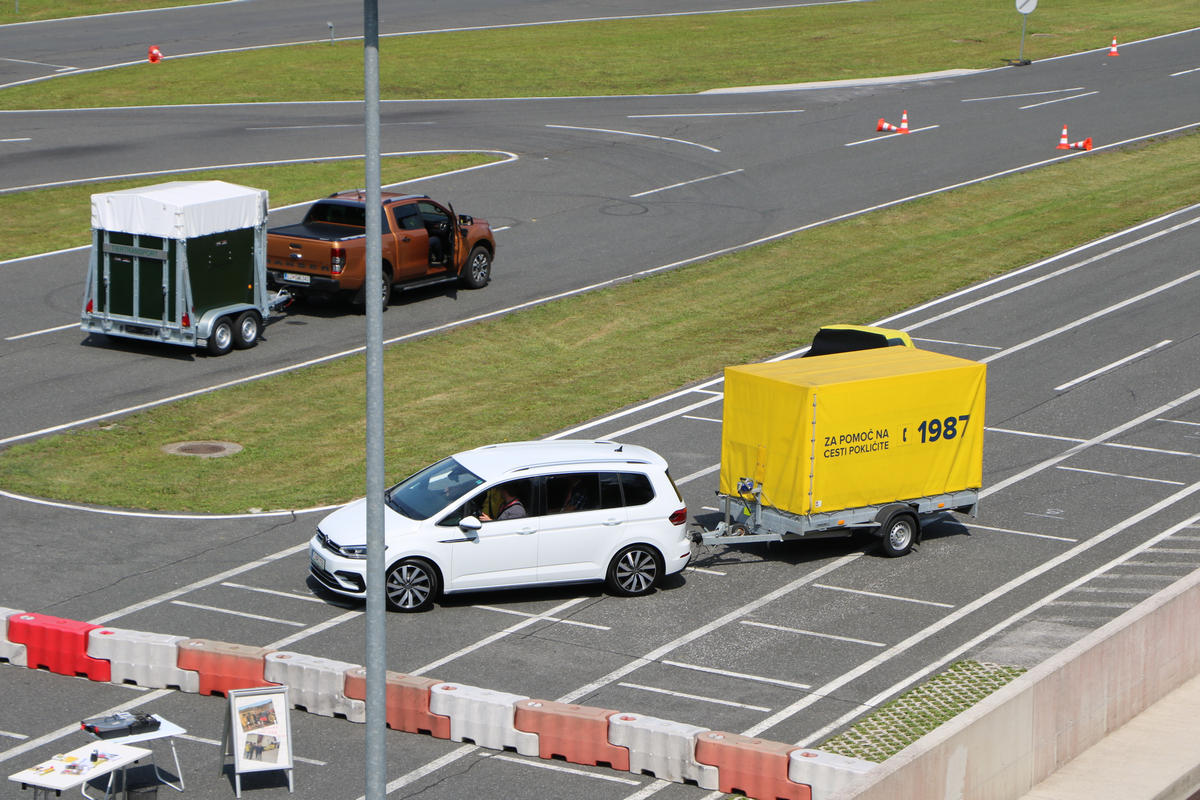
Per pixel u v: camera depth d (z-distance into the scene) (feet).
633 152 163.43
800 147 165.89
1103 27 234.99
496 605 65.77
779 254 130.11
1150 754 51.29
